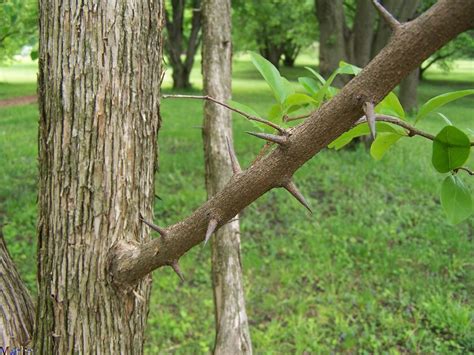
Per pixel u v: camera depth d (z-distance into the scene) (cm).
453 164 94
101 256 137
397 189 806
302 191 787
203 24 303
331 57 1005
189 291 514
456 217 96
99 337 139
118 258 134
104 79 132
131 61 134
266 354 422
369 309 487
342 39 1006
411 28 78
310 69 142
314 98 127
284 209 709
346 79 971
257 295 513
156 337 444
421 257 591
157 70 143
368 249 603
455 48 2100
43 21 133
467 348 443
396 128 107
